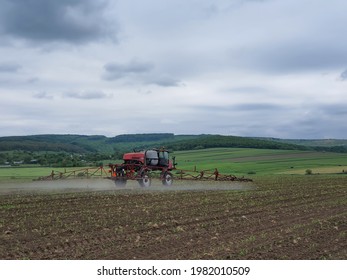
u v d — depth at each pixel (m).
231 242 13.16
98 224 15.83
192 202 23.19
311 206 22.66
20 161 97.00
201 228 15.48
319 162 95.88
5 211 19.02
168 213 18.91
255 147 152.75
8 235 13.79
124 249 12.20
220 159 112.94
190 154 132.38
